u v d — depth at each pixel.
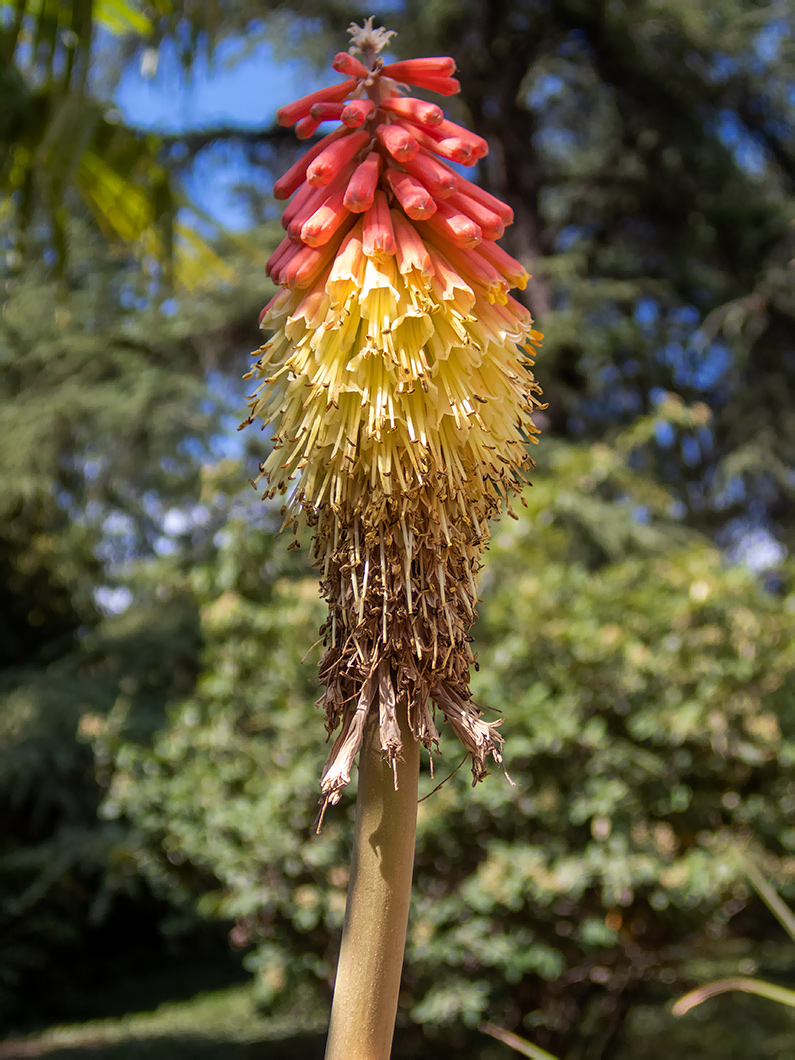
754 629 4.33
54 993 8.98
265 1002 5.02
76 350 10.05
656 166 10.66
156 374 9.65
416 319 1.01
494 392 1.05
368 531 0.98
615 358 10.32
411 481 0.99
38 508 10.36
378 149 1.10
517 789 4.23
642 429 7.57
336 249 1.07
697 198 10.48
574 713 4.26
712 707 4.26
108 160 4.67
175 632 9.73
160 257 5.25
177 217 5.17
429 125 1.09
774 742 4.26
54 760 9.05
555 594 4.63
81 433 9.91
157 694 9.66
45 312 10.40
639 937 4.44
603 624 4.50
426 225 1.09
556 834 4.34
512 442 1.07
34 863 8.76
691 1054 5.88
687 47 10.07
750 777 4.41
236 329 10.29
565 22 9.86
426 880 4.47
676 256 10.73
